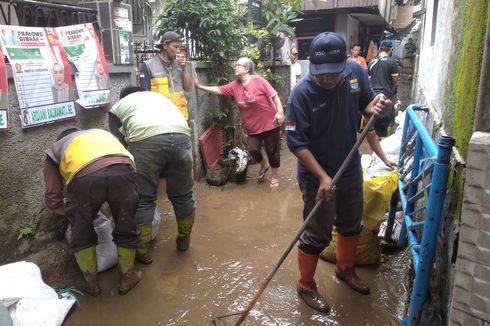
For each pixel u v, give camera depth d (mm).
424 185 2289
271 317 2562
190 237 3660
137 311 2633
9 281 2428
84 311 2625
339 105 2348
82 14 3492
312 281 2678
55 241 3137
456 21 2414
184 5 4906
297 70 8266
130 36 4043
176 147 3043
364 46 13445
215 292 2836
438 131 2654
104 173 2504
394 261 3182
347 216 2648
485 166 1130
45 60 2932
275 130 4832
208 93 5078
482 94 1151
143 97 3150
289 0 7188
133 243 2768
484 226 1159
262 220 4008
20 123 2781
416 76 8219
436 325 1929
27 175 2877
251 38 6645
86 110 3412
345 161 2273
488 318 1196
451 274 1699
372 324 2488
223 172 5105
